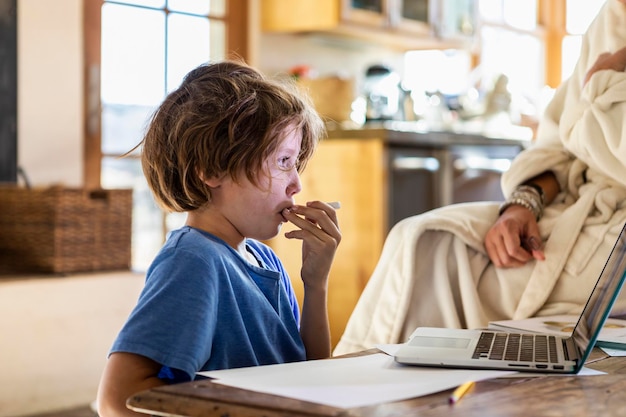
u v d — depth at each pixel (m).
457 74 5.62
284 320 1.16
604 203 1.63
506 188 1.75
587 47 1.74
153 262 1.02
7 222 2.98
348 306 3.82
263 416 0.71
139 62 3.62
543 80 6.44
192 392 0.77
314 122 1.21
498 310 1.63
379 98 4.35
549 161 1.73
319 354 1.23
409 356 0.94
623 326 1.23
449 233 1.67
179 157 1.09
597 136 1.62
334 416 0.69
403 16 4.52
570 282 1.59
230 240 1.13
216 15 3.99
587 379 0.88
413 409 0.73
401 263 1.64
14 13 3.13
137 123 3.62
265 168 1.10
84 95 3.41
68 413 2.79
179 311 0.95
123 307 2.98
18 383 2.71
